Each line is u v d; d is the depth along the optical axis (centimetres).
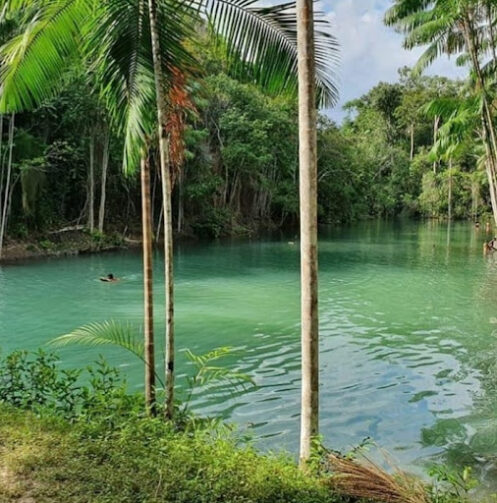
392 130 5762
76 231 2411
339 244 2938
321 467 388
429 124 5653
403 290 1559
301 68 400
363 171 4859
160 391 579
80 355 876
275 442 571
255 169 3362
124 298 1370
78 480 350
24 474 355
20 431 423
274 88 479
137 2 469
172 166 561
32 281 1598
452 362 866
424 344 977
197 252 2483
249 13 457
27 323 1105
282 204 3803
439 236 3447
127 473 362
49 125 2345
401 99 5456
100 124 2323
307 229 409
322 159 4269
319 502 343
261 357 881
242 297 1421
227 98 3080
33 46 476
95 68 504
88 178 2473
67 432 428
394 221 4972
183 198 3047
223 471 372
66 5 464
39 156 2158
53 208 2431
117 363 838
